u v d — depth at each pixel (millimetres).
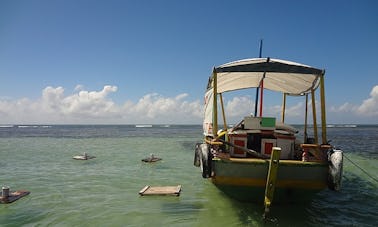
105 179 13461
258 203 8844
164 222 7785
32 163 18375
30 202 9625
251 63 8430
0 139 42438
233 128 9820
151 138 45719
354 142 38562
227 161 7938
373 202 10047
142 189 10883
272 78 11141
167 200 9859
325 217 8391
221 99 13336
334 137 50500
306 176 7828
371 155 23594
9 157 21359
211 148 9188
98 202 9633
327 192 11430
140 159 20375
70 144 33531
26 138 44969
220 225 7555
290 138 9172
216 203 9445
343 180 13820
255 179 7938
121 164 18031
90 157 20656
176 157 21781
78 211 8688
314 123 10023
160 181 13055
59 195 10531
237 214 8375
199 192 10945
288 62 8984
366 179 14070
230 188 8398
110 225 7562
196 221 7848
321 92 8352
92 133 65875
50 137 48000
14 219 7980
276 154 7398
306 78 9820
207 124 11062
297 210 8797
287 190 8133
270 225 7594
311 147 8031
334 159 7629
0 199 9555
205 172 8195
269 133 9305
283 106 12992
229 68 8500
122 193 10844
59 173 14930
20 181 12984
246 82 12000
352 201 10172
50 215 8320
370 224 7879
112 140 40969
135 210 8773
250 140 9477
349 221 8094
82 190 11312
